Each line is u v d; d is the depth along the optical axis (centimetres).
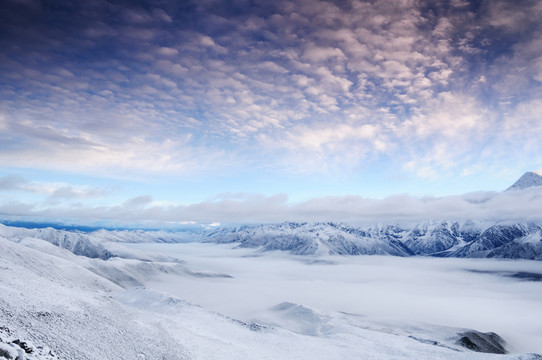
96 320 4234
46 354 2691
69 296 4712
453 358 6262
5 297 3569
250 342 6688
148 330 4862
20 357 2184
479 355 6372
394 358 6212
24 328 3058
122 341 3991
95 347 3469
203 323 7575
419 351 6725
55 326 3456
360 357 6191
